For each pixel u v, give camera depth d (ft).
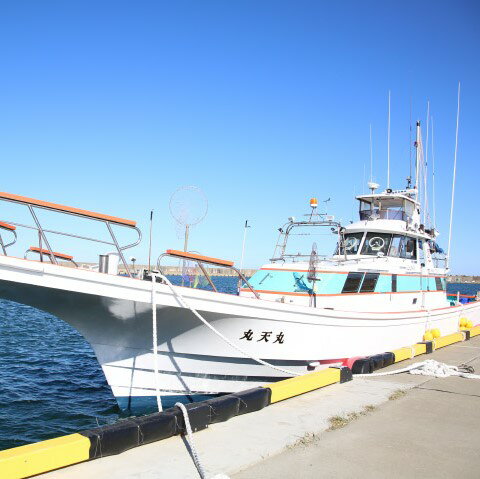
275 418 20.36
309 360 32.45
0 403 36.32
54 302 26.08
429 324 46.91
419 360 36.52
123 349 29.22
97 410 35.53
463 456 16.83
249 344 29.99
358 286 38.04
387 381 28.35
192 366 29.96
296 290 37.01
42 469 14.21
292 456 16.44
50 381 43.83
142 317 27.04
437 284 50.88
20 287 24.08
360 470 15.44
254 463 15.79
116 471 14.82
